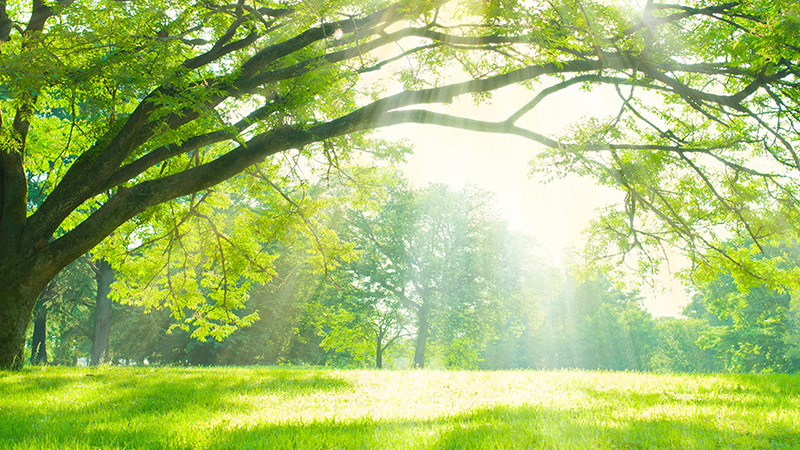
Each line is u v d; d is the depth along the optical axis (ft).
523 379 35.01
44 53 31.35
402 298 120.37
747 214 50.14
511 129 43.91
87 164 40.19
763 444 14.75
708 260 53.47
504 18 37.11
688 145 49.70
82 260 96.89
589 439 15.24
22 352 40.55
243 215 62.39
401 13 38.70
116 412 20.92
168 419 19.63
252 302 127.03
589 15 39.19
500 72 49.19
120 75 31.73
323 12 37.52
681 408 21.34
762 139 47.37
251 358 132.98
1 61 29.07
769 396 25.61
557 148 43.04
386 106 43.16
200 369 47.03
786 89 43.16
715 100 43.73
